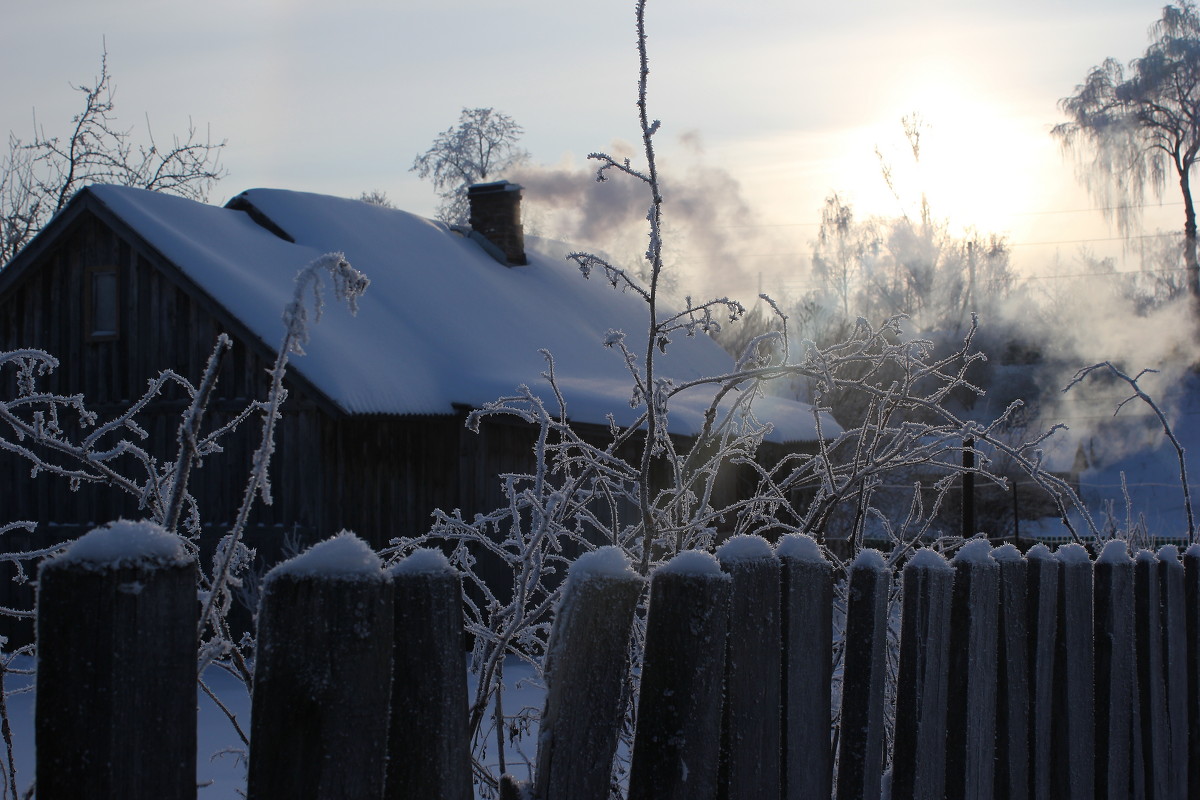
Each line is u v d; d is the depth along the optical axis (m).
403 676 1.59
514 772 3.70
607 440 12.30
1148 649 3.30
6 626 13.98
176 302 13.12
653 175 2.54
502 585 12.91
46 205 25.27
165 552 1.33
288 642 1.42
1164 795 3.35
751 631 1.97
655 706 1.80
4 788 2.02
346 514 12.21
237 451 12.52
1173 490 28.81
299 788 1.40
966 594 2.54
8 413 2.19
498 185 19.88
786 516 12.86
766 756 1.98
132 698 1.29
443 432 13.24
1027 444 3.52
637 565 2.79
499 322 16.28
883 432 3.30
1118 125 40.62
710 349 21.52
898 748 2.40
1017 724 2.73
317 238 16.00
